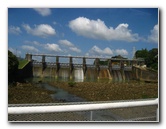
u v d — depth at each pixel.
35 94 30.75
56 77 65.12
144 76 65.44
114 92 37.66
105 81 62.38
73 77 67.31
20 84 39.72
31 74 62.34
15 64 46.59
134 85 49.47
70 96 33.31
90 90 39.62
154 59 68.38
